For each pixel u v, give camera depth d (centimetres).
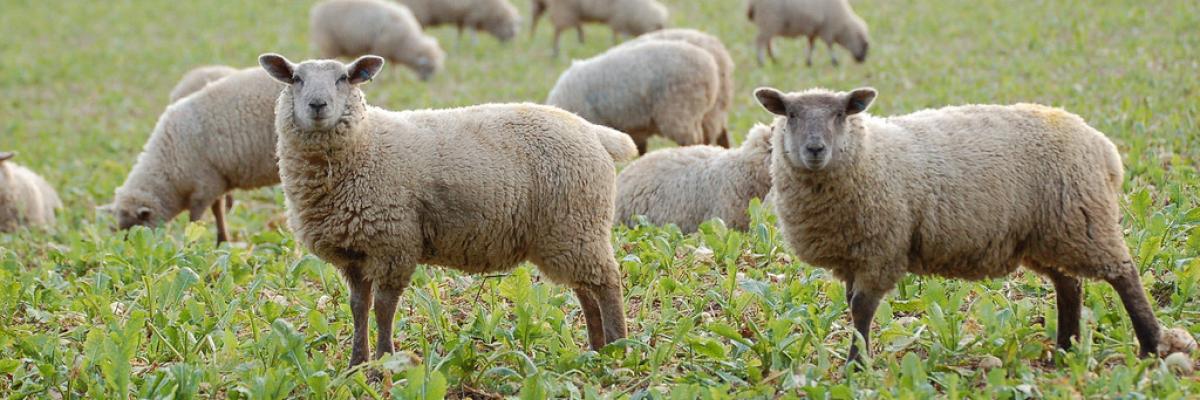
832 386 2267
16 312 3378
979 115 2559
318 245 2634
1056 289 2577
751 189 4016
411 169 2591
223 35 10831
